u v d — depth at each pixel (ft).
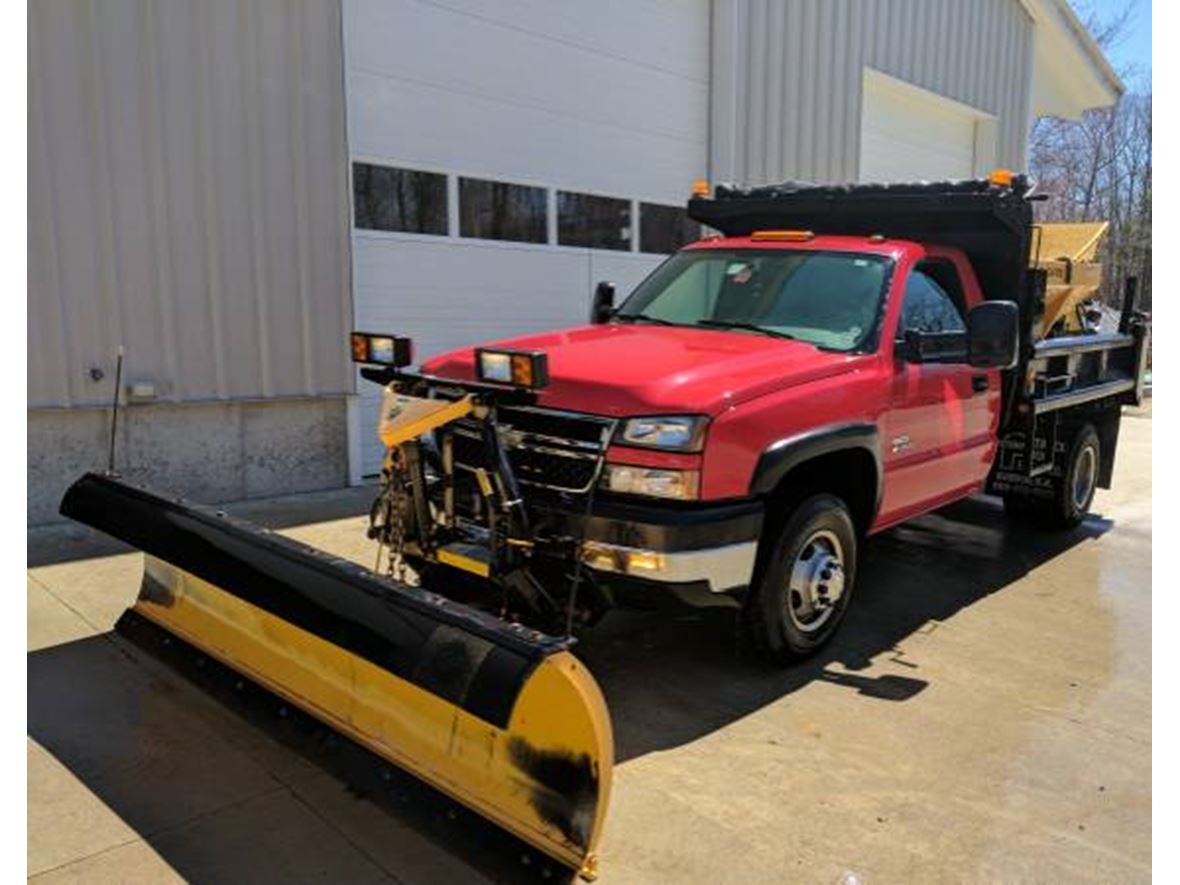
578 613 13.39
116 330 21.45
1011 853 10.28
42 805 10.59
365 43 25.53
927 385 16.96
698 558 12.56
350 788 10.57
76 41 20.25
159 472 22.72
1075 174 115.44
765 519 14.28
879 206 19.40
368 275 26.32
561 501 13.19
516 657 9.12
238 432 23.91
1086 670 15.40
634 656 15.49
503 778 9.48
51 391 20.67
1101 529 25.02
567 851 8.87
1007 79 54.60
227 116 22.59
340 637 10.55
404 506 13.82
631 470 12.79
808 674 14.96
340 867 9.68
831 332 16.24
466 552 13.28
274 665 12.37
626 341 15.70
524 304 30.58
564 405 13.37
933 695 14.29
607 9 32.14
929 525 25.12
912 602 18.74
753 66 37.58
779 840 10.41
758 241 18.88
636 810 10.92
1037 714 13.71
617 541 12.60
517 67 29.48
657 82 34.35
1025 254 19.29
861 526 16.34
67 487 21.29
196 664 13.42
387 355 13.82
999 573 20.88
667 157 35.12
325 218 24.54
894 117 47.83
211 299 22.82
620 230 33.65
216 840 10.06
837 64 41.86
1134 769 12.14
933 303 17.95
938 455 17.72
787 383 13.99
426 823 9.76
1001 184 18.20
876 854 10.20
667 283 19.08
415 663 9.65
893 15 44.91
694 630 16.66
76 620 15.72
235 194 22.93
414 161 27.04
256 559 12.17
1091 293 25.17
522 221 30.25
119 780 11.12
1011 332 16.10
